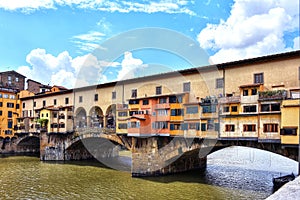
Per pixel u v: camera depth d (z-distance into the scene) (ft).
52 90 235.20
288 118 92.07
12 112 247.09
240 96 106.83
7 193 103.96
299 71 97.86
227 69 116.57
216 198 94.68
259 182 118.42
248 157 211.61
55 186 114.73
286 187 20.30
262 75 106.52
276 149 98.78
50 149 195.93
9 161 190.90
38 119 202.90
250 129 103.09
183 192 102.78
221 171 145.48
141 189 107.96
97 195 100.48
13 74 275.39
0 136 238.68
